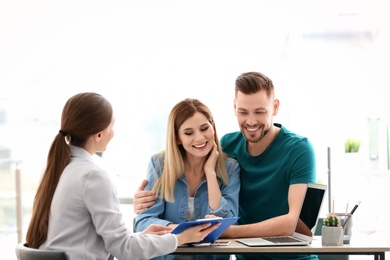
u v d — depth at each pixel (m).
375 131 6.69
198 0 7.23
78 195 2.84
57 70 7.25
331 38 7.25
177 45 7.25
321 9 7.20
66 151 2.94
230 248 3.10
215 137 3.70
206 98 7.19
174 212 3.62
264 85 3.63
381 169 6.64
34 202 2.94
